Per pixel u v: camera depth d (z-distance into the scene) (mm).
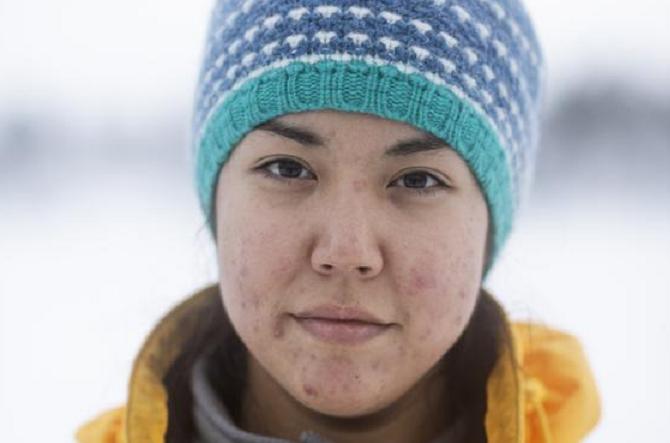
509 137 1598
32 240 5918
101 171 8328
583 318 4223
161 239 5809
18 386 3684
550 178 7449
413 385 1573
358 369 1473
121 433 1729
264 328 1503
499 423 1612
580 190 7059
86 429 1796
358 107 1441
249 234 1498
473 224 1549
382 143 1450
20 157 8898
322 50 1463
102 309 4473
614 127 8883
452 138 1489
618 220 6172
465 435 1680
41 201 7035
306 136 1457
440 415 1678
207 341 1727
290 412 1619
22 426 3406
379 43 1463
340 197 1452
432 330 1497
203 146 1624
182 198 7133
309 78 1454
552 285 4684
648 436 3145
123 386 3432
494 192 1584
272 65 1485
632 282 4762
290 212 1475
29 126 10023
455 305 1515
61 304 4613
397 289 1473
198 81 1682
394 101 1449
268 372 1571
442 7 1502
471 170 1537
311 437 1531
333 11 1473
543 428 1723
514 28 1614
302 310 1470
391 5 1478
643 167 7816
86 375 3760
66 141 9812
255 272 1493
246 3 1550
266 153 1488
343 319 1464
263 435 1659
